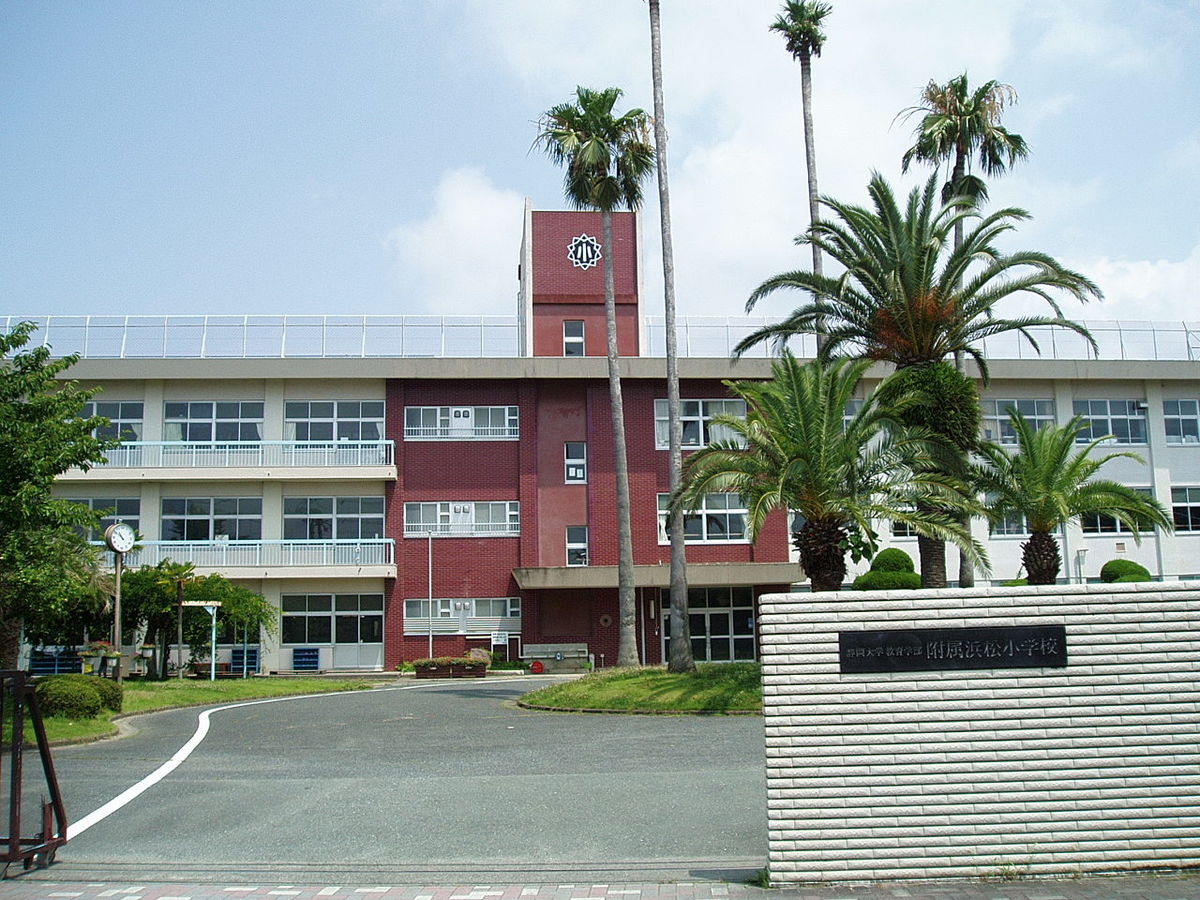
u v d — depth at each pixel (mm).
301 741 18078
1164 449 46969
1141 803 8367
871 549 22797
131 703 24500
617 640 43750
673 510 24312
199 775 14172
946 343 25266
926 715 8461
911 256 24703
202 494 43844
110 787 13281
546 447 44938
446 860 9555
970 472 26125
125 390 43750
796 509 22719
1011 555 45312
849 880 8289
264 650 42438
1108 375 46312
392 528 43812
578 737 17891
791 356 21781
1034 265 24484
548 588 42750
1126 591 8594
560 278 47438
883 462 22734
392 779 13578
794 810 8383
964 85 35875
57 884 8953
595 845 9961
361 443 43500
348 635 43219
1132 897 7723
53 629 34719
